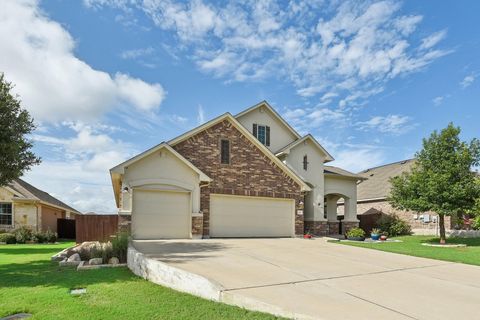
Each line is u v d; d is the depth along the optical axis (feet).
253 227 62.64
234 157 62.03
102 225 55.52
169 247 44.14
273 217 64.85
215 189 59.62
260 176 63.87
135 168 53.36
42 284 27.55
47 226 97.35
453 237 71.20
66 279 29.14
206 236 57.67
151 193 54.39
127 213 51.83
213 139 60.75
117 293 24.12
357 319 18.39
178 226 55.57
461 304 21.93
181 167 56.44
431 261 39.63
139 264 30.89
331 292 23.88
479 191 57.98
